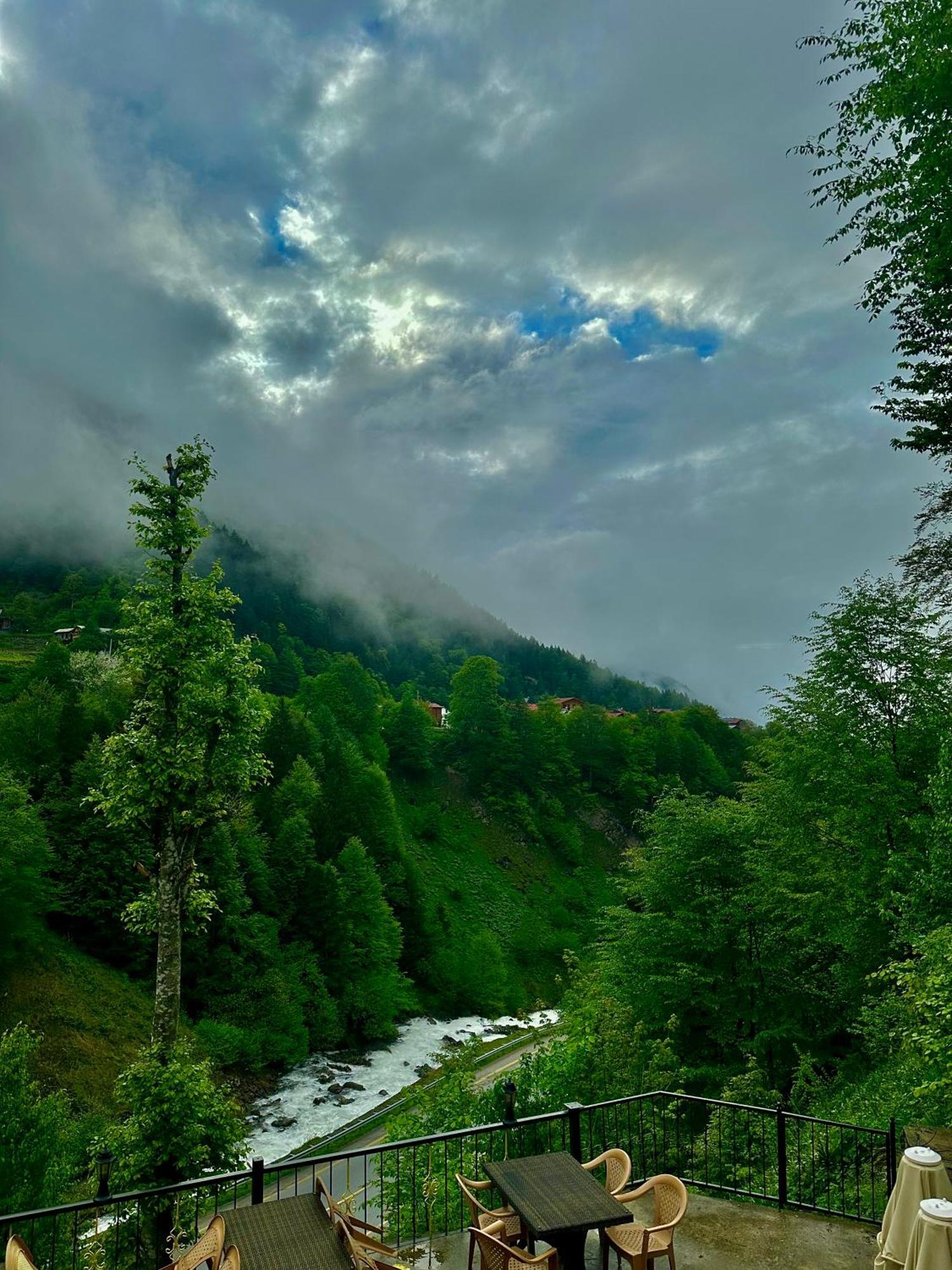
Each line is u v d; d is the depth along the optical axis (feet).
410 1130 50.62
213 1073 147.02
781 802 75.82
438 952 226.79
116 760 62.69
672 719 393.50
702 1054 74.23
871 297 53.98
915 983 38.29
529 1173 22.41
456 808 320.29
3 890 136.46
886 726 70.03
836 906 70.13
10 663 360.28
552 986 245.65
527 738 350.43
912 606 69.77
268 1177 91.35
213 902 65.62
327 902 193.26
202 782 64.39
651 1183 23.75
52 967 144.87
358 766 254.27
